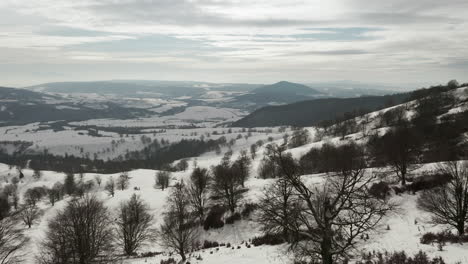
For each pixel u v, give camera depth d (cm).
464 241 2339
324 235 1534
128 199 7981
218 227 5066
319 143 12375
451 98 13912
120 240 5022
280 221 1652
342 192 1591
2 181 16250
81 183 12669
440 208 2967
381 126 13675
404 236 2720
